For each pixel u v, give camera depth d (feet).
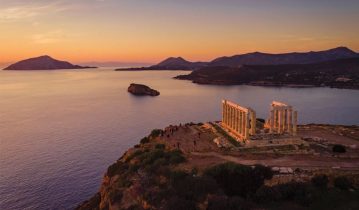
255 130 277.85
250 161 215.51
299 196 160.15
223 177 177.06
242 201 155.02
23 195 301.43
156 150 252.01
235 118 296.71
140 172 223.30
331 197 159.12
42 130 551.18
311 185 169.99
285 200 161.79
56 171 357.20
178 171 196.24
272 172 184.14
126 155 288.92
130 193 200.85
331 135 293.64
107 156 407.64
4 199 293.43
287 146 251.39
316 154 228.02
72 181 331.57
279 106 283.79
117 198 205.77
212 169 186.70
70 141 477.77
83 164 378.53
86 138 495.41
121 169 250.78
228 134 299.79
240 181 173.68
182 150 258.78
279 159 218.79
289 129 280.92
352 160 214.28
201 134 321.73
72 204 285.64
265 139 259.19
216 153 241.35
